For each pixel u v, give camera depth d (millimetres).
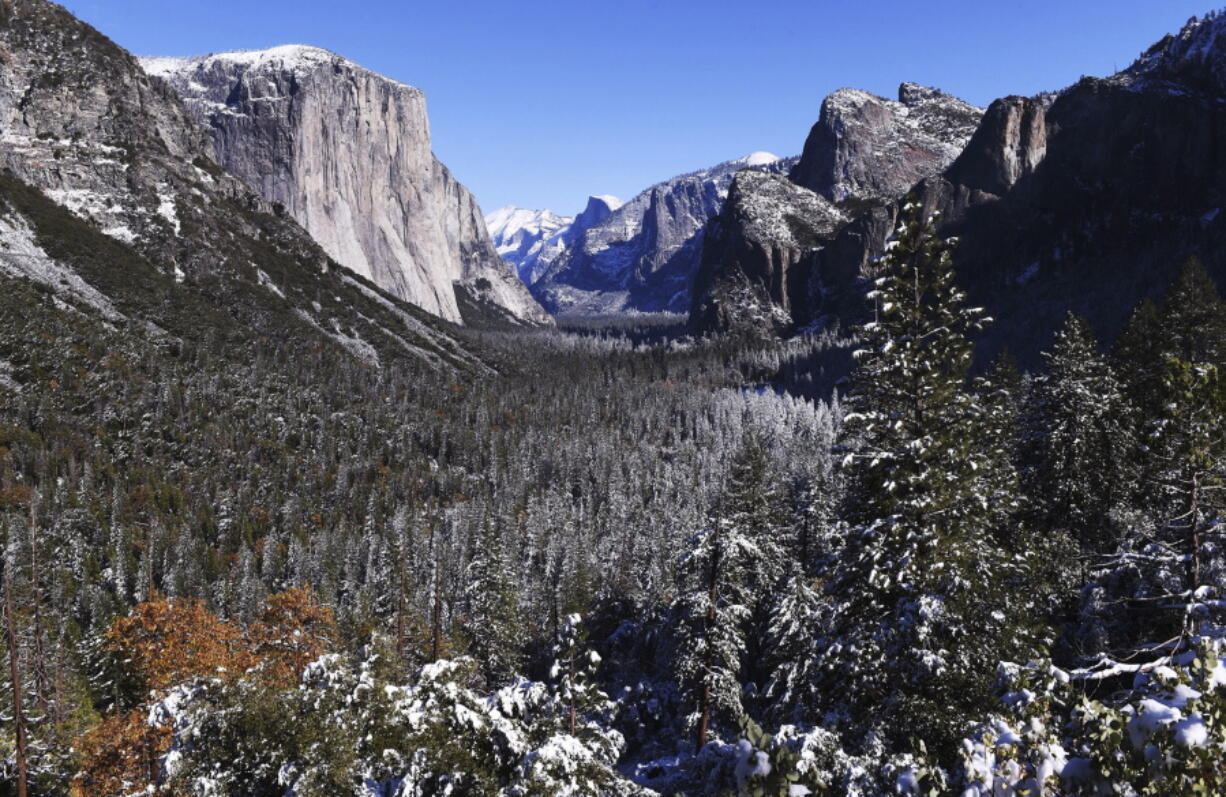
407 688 20875
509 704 18938
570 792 16875
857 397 20797
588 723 19969
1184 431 13805
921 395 19469
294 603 39969
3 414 123125
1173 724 5383
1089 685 12102
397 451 171750
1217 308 36750
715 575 28453
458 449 180500
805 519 47656
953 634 17203
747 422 189125
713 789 12812
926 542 17969
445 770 18234
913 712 16844
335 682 20578
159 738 29688
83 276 198250
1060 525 31453
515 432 192500
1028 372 43562
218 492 123625
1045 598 23125
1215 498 14031
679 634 29578
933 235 19859
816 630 24984
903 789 6910
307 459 153000
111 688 46938
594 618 68250
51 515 96750
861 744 17344
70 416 129875
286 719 19656
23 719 27797
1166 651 11875
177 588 87438
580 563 77938
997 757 6473
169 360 174375
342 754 18984
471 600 53219
